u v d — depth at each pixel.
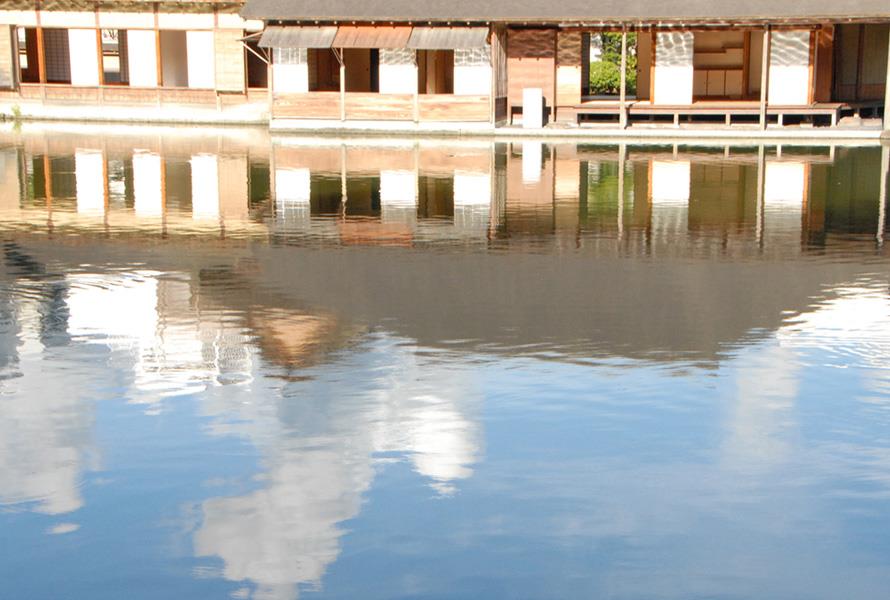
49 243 13.43
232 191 18.55
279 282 11.09
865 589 4.88
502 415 7.07
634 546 5.28
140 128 32.22
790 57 29.83
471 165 22.66
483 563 5.13
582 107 30.84
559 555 5.20
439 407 7.21
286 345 8.72
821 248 12.96
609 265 11.93
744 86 31.14
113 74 41.06
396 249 12.98
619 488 5.93
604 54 42.25
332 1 30.30
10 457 6.41
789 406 7.21
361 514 5.64
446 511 5.67
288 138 29.27
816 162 22.83
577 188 18.83
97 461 6.35
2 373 8.02
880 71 31.77
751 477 6.07
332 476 6.12
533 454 6.41
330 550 5.26
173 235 14.02
